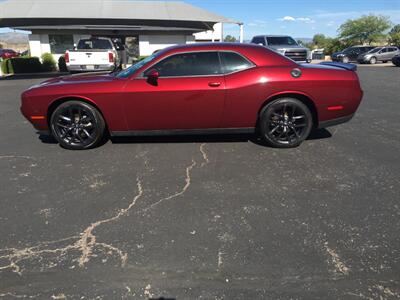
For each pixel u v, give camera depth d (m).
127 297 2.29
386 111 7.98
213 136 5.71
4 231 3.05
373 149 5.13
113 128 5.06
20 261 2.65
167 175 4.21
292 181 4.01
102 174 4.27
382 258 2.64
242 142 5.43
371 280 2.42
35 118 5.11
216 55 4.94
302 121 5.07
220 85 4.84
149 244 2.84
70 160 4.77
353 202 3.49
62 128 5.14
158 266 2.58
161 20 23.55
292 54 16.88
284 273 2.49
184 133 5.12
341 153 4.95
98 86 4.95
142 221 3.18
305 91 4.91
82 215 3.31
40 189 3.88
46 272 2.53
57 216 3.29
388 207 3.38
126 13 23.92
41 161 4.76
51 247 2.82
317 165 4.49
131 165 4.55
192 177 4.14
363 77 16.17
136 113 4.96
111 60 14.75
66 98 5.00
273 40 17.77
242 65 4.95
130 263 2.61
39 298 2.28
